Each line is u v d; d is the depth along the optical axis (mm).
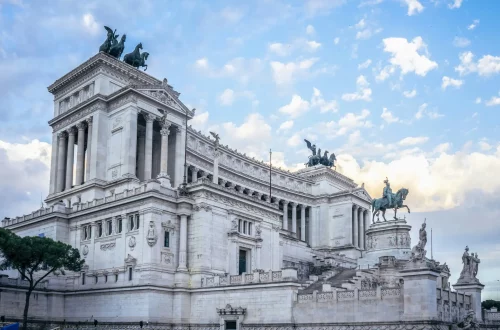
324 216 173125
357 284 86750
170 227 90375
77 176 119000
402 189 127938
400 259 109125
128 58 128875
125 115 113812
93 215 97812
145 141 121875
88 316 90875
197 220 91812
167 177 96500
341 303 71062
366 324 68188
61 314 94375
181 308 85625
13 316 87312
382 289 68125
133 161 112125
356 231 169875
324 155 187375
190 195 93500
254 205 102562
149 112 117312
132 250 89312
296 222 174000
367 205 179125
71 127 124688
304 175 181250
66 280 96312
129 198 90875
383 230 124500
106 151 116500
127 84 123875
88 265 96188
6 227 111500
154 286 83812
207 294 85062
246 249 100188
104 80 119938
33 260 81312
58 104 131250
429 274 63781
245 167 160625
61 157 126500
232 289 82062
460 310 73438
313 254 130625
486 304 152875
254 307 79062
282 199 165375
